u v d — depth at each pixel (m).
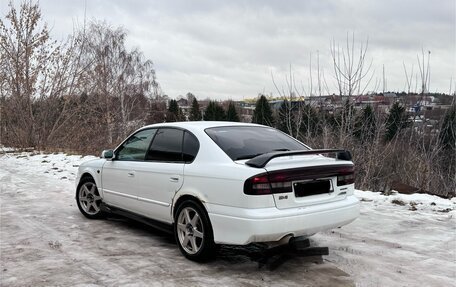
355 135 12.04
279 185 4.07
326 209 4.34
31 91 19.41
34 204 7.78
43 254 4.88
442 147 11.51
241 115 21.47
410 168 11.12
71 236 5.66
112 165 6.07
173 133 5.23
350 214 4.59
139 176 5.46
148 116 41.53
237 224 4.06
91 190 6.64
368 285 4.05
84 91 21.17
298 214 4.11
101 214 6.57
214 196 4.32
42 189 9.38
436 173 11.13
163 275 4.23
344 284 4.07
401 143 11.77
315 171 4.33
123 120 30.22
